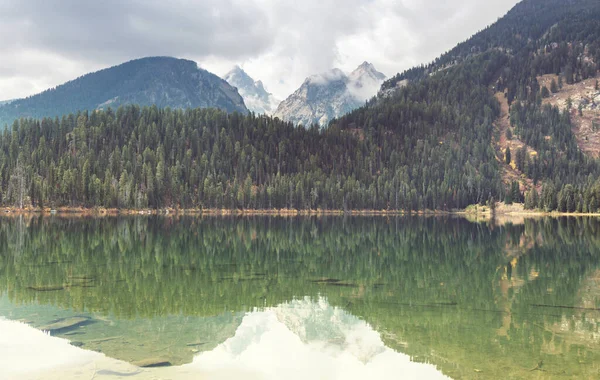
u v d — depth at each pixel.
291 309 24.20
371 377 14.94
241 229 90.50
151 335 18.84
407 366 15.83
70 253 46.12
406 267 40.12
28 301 24.84
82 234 69.38
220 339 18.56
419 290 29.66
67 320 20.98
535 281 32.94
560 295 28.00
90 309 23.27
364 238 71.81
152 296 26.77
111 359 15.76
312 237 73.00
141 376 14.20
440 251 53.28
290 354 16.92
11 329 19.31
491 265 41.28
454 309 24.31
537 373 15.21
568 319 22.27
